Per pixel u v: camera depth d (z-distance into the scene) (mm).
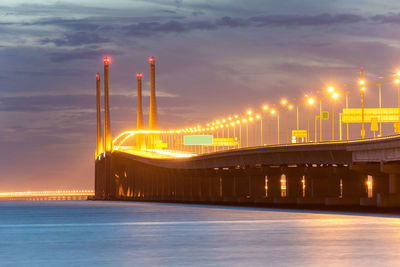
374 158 125062
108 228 92125
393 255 54938
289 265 50375
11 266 52156
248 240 69625
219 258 55094
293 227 85875
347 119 152875
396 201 124625
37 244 69438
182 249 62000
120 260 54688
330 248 60188
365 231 76500
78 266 51656
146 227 92625
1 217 135375
